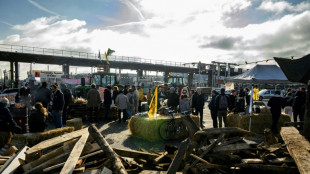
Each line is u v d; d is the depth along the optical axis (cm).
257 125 786
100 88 1438
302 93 855
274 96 759
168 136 680
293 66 405
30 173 290
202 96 884
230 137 423
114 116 1098
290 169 306
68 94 948
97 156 368
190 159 340
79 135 392
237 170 328
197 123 761
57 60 4231
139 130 687
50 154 329
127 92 1177
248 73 1034
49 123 962
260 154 368
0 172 297
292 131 415
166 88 1346
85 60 4369
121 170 271
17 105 732
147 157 375
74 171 298
